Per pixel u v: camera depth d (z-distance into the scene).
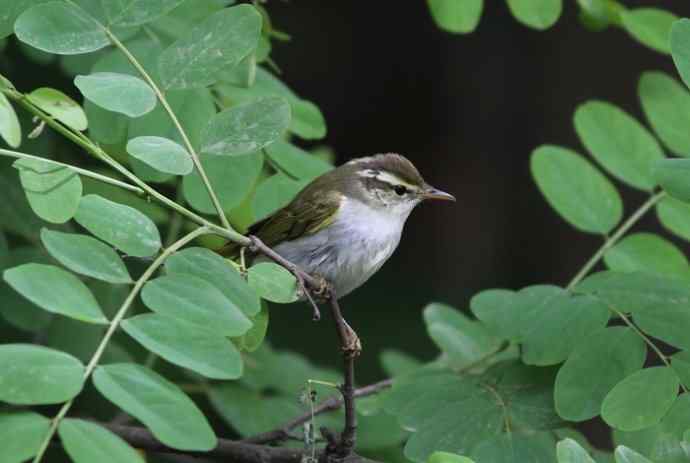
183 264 6.46
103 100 6.84
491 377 8.62
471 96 20.78
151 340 5.79
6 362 5.32
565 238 20.17
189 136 8.28
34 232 9.73
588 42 19.41
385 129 21.20
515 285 20.23
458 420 8.14
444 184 20.95
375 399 10.06
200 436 5.32
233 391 10.71
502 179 20.66
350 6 21.45
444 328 10.50
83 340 9.27
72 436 5.15
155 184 10.96
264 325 7.19
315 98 21.33
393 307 19.38
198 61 7.16
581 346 7.75
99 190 9.35
